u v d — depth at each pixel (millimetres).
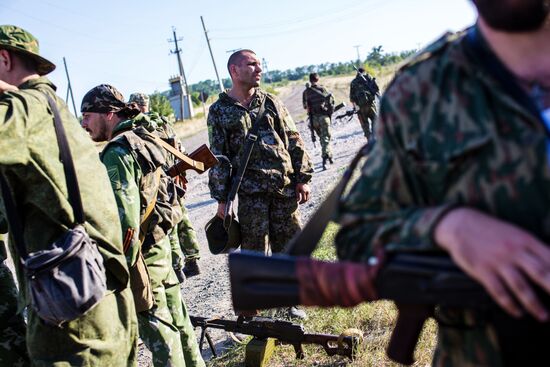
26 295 2656
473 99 1165
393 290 1194
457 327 1295
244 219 4582
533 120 1112
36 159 2477
